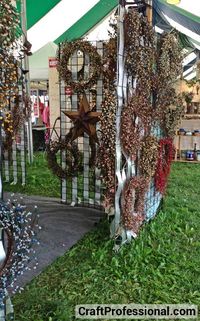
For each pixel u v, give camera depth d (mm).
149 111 2867
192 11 5539
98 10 6363
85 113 3521
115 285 2234
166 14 5832
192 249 2811
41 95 9719
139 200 2834
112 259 2527
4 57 1819
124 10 2406
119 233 2727
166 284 2262
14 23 1854
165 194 4055
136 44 2492
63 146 3789
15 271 1630
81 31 7113
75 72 3475
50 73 7242
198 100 7676
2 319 1688
